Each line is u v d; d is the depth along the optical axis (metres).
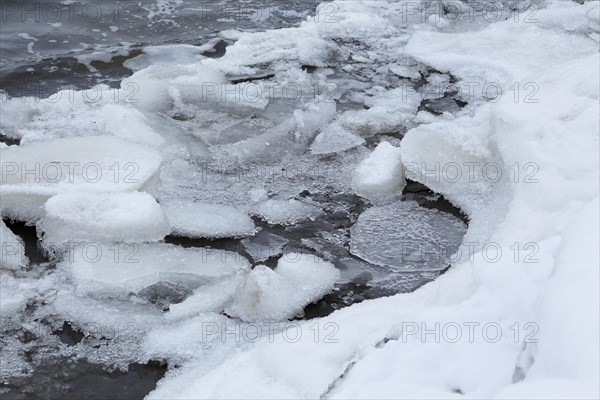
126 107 7.09
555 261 3.36
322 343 4.12
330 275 5.27
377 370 3.51
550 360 2.85
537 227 4.96
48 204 5.58
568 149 5.50
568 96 6.11
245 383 3.98
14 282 5.26
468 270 4.56
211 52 8.61
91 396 4.45
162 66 7.95
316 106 7.39
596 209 3.43
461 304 3.70
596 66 6.52
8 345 4.78
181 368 4.54
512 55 8.12
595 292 2.91
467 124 6.78
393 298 4.66
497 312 3.52
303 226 5.90
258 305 4.94
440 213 6.01
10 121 7.06
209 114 7.25
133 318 4.96
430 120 7.16
